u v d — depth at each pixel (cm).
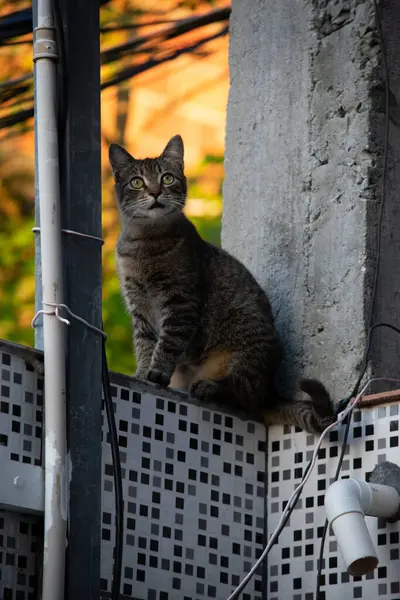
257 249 1001
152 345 1103
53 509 720
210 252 1069
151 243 1080
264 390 917
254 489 866
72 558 725
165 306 1066
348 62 954
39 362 758
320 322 928
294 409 872
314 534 838
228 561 833
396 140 945
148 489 808
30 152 1894
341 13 967
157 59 1580
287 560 843
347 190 932
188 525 821
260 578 847
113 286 1762
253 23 1037
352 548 739
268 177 998
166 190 1108
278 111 997
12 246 1825
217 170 1847
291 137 980
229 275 1027
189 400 850
